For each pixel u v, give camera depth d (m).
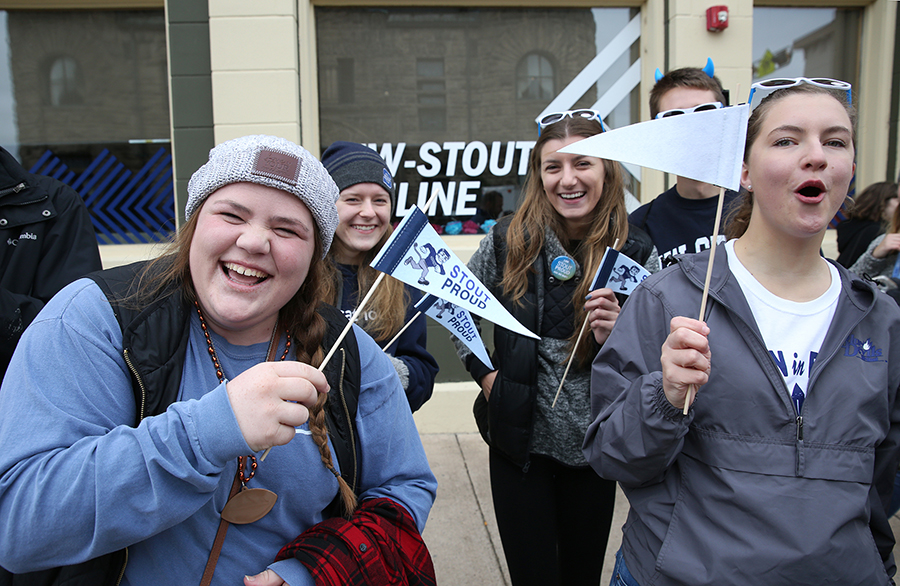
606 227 2.13
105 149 4.10
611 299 1.99
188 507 0.91
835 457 1.17
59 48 4.05
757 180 1.27
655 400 1.19
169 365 1.02
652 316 1.36
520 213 2.18
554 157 2.08
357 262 2.15
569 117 2.12
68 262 2.15
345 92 4.17
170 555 1.02
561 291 2.09
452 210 4.30
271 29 3.77
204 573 1.04
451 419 4.23
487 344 4.16
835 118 1.19
